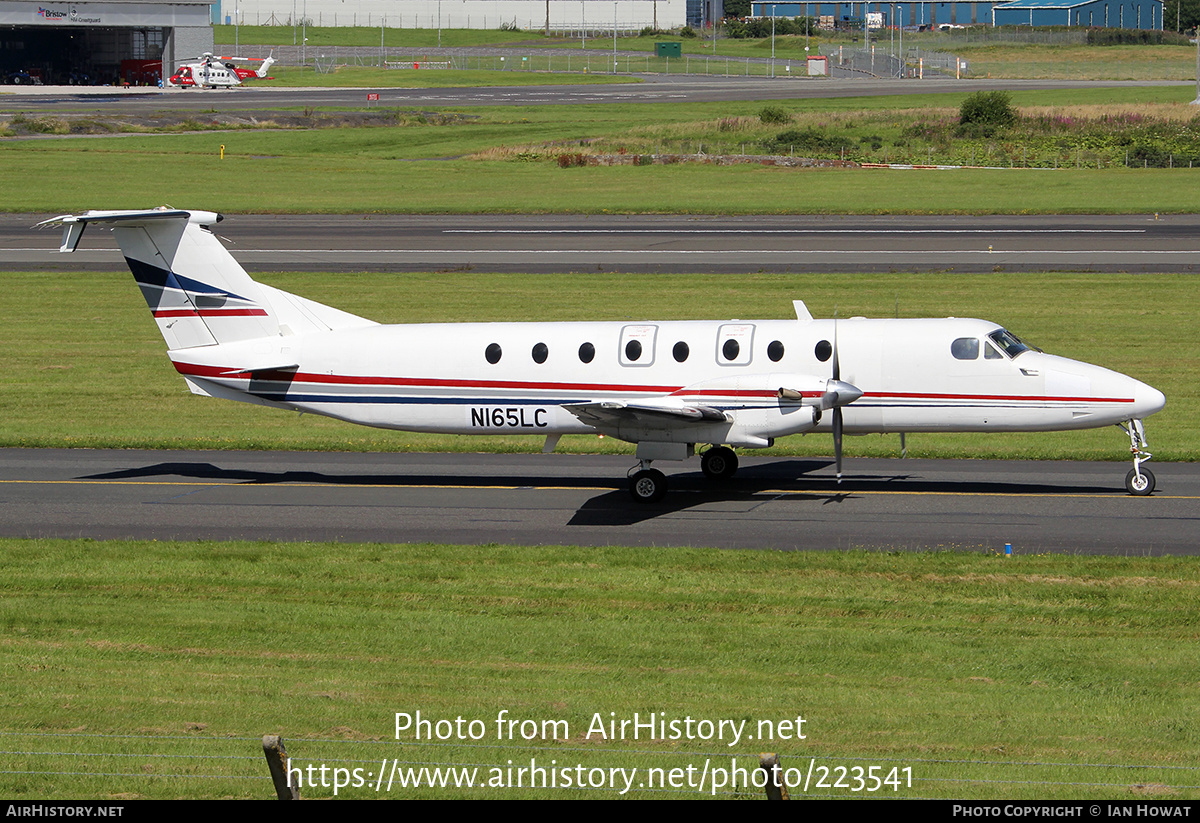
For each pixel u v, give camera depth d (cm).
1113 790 3928
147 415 11856
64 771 4150
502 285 17738
